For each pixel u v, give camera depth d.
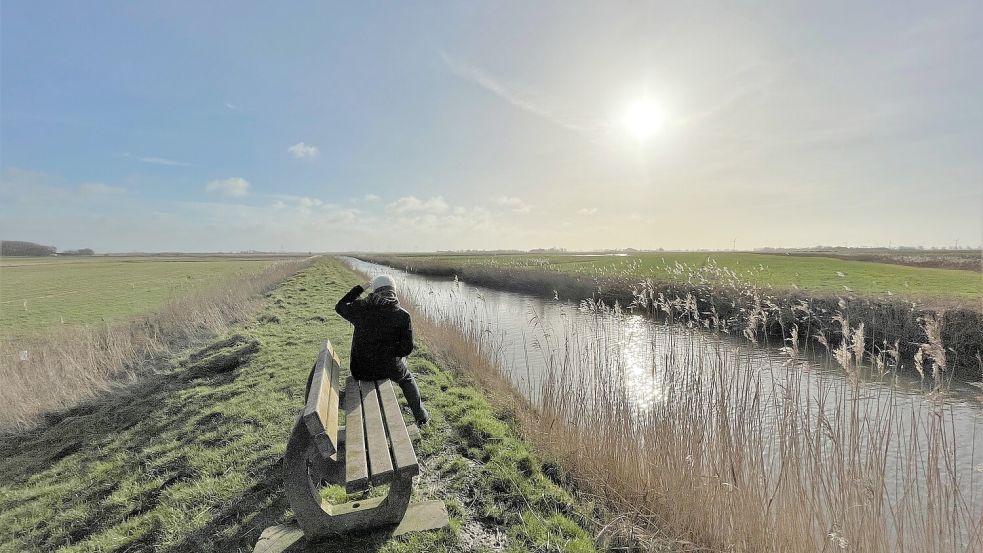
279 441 4.75
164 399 6.50
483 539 3.25
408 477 3.19
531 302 19.33
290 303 16.41
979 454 5.38
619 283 18.66
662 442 4.50
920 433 5.91
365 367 4.40
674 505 3.92
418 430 4.80
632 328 10.38
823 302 11.79
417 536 3.14
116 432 5.56
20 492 4.32
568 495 3.98
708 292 14.05
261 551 3.03
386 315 4.39
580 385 6.16
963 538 3.58
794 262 31.80
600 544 3.33
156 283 30.80
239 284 19.67
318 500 3.20
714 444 4.45
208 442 4.88
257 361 8.01
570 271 25.11
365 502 3.39
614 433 4.86
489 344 10.35
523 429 5.32
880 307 10.77
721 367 5.51
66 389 6.91
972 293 12.23
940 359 3.53
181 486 4.01
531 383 7.96
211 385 6.98
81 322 14.71
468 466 4.33
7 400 6.37
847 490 3.54
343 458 3.92
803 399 5.57
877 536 3.25
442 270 36.97
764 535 3.43
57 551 3.31
